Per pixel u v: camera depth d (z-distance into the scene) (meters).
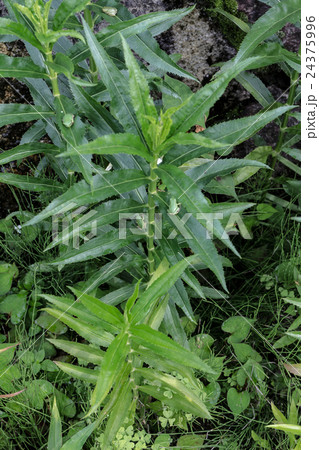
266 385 1.85
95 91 1.71
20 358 1.80
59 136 1.66
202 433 1.85
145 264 1.69
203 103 1.20
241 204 1.58
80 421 1.66
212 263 1.35
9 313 1.94
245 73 2.03
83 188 1.29
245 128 1.33
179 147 1.32
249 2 2.11
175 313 1.74
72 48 1.60
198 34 2.15
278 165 2.42
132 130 1.33
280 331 2.05
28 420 1.75
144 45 1.69
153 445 1.60
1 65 1.35
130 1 2.07
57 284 2.01
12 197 2.29
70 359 1.93
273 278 2.12
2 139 2.18
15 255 2.15
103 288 2.10
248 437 1.80
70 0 1.26
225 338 1.98
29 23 1.38
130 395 1.46
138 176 1.34
